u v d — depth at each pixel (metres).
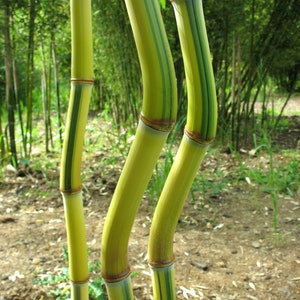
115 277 0.83
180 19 0.71
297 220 2.72
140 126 0.73
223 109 4.68
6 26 3.43
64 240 2.46
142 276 2.09
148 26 0.66
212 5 4.05
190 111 0.76
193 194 2.98
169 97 0.70
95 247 2.36
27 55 3.80
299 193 3.13
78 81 0.90
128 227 0.80
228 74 5.04
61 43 4.98
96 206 2.94
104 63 4.88
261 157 4.07
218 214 2.82
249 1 4.34
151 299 1.92
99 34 4.52
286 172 3.47
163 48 0.68
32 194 3.15
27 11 3.56
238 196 3.12
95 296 1.84
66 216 1.02
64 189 0.99
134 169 0.75
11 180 3.43
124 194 0.77
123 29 4.36
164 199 0.83
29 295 1.92
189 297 1.94
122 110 5.15
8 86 3.54
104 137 4.92
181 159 0.79
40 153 4.30
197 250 2.36
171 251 0.88
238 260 2.26
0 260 2.22
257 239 2.49
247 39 4.64
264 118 5.35
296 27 4.46
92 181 3.35
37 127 5.54
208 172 3.63
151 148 0.73
